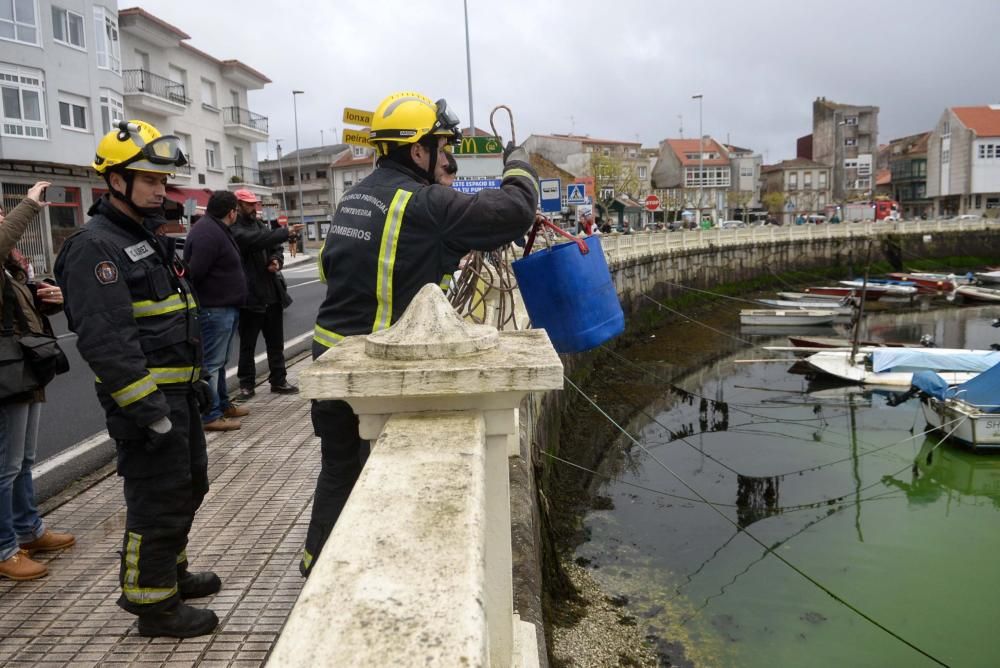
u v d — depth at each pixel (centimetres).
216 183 4050
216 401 604
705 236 3734
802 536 1044
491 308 495
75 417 716
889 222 5009
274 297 711
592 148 7638
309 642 80
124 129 283
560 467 1284
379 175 262
